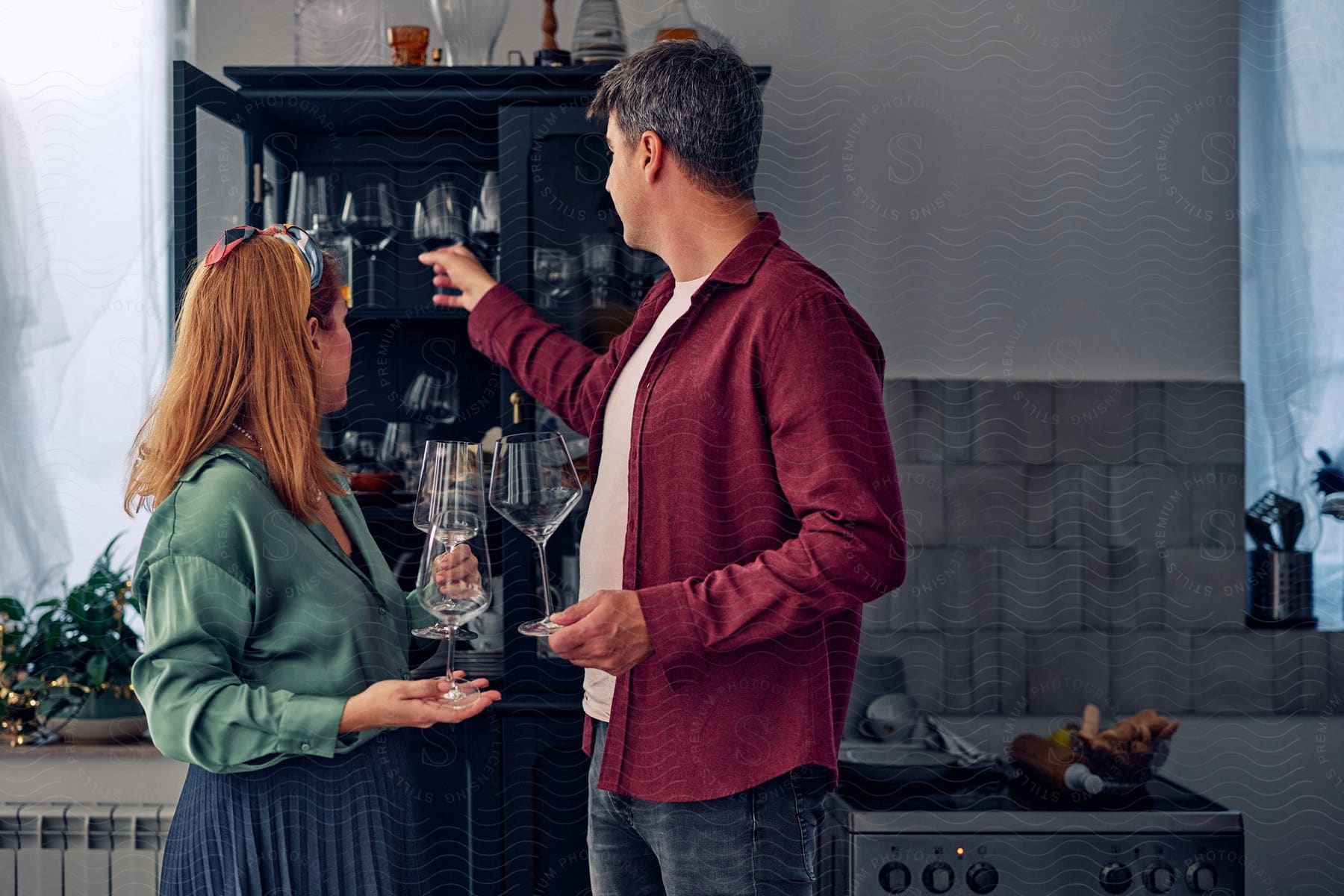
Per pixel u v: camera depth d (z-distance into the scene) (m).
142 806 1.84
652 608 1.07
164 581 1.05
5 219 1.98
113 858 1.82
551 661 1.71
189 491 1.07
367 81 1.73
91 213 2.01
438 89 1.74
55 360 2.00
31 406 2.00
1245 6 2.01
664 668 1.10
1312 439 2.05
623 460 1.24
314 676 1.11
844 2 1.98
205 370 1.10
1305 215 2.04
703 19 1.97
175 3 2.00
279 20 1.97
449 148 1.94
